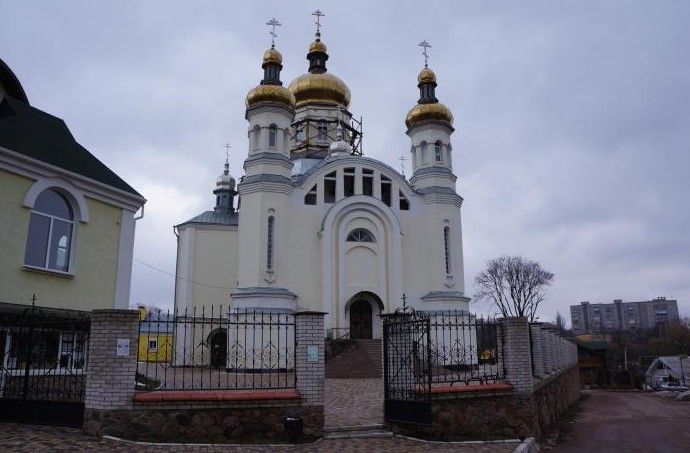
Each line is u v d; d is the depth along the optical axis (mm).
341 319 34031
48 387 13562
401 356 14508
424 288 35719
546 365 20281
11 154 14836
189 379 21094
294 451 11539
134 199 18234
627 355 80875
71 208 16672
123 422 11586
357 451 11758
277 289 31469
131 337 11961
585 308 139000
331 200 36156
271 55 34938
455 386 14203
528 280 66875
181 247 41562
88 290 16719
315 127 43719
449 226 36312
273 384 19266
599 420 22234
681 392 40750
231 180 46031
